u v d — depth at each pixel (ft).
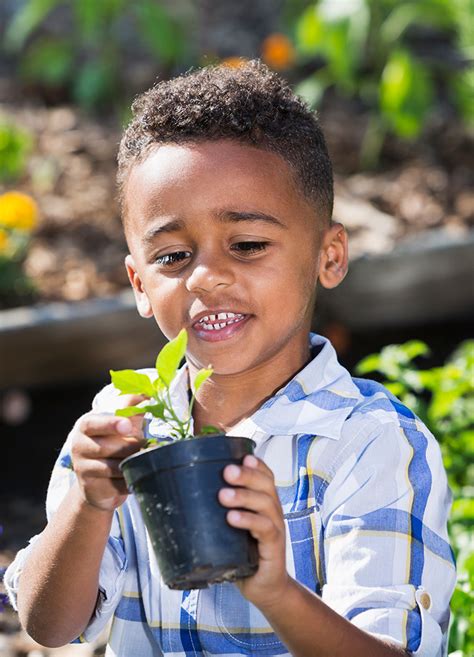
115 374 6.02
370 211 19.86
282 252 7.03
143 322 16.88
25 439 16.74
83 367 17.08
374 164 21.54
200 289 6.88
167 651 7.29
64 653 11.25
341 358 17.76
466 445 12.23
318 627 6.05
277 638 7.06
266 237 6.95
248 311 6.96
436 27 24.90
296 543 7.01
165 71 23.77
